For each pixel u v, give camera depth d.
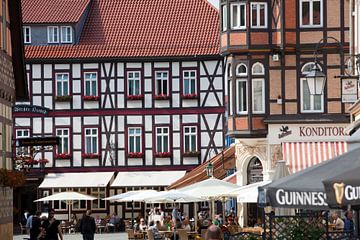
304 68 51.91
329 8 51.78
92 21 73.12
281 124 51.69
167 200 44.38
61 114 71.00
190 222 56.69
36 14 71.94
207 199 44.97
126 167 70.69
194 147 70.38
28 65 71.19
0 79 35.91
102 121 71.00
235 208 58.28
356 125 31.52
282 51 51.72
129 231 50.12
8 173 35.25
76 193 63.53
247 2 52.06
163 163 70.44
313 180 15.46
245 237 24.70
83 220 42.06
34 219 38.22
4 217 36.69
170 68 70.75
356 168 14.44
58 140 41.72
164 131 70.69
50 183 69.81
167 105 70.69
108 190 70.75
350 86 29.03
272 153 51.69
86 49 71.25
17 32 39.34
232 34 52.22
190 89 70.62
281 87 51.84
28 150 54.03
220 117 70.06
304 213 22.73
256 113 51.88
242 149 52.62
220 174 55.28
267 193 15.71
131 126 70.75
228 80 52.62
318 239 22.12
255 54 52.06
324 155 51.19
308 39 51.81
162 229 49.78
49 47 71.38
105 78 71.00
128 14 73.56
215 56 70.25
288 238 22.14
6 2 38.09
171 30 72.25
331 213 40.91
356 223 28.89
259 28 52.09
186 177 54.66
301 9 51.94
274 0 52.22
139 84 70.88
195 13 73.31
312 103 51.72
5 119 37.25
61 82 71.12
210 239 14.01
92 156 70.69
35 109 70.75
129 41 71.62
